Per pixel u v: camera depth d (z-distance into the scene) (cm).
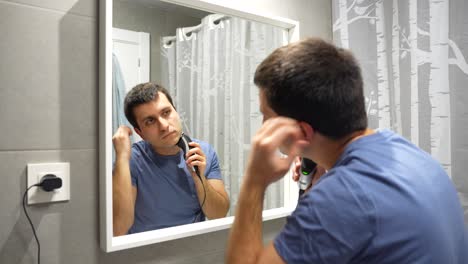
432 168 58
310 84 53
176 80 101
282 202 118
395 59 121
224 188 111
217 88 110
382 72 122
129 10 91
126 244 83
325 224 48
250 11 108
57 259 78
